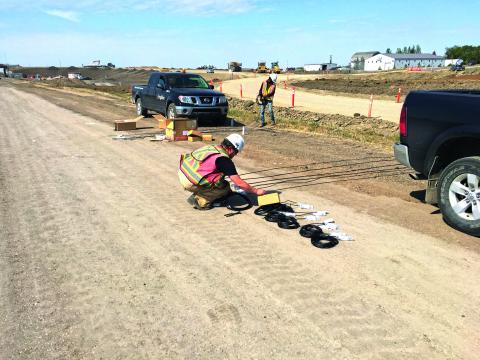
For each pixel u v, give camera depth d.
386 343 2.62
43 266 3.66
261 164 7.71
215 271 3.56
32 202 5.38
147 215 4.93
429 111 4.54
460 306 3.03
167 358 2.49
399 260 3.75
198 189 5.01
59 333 2.73
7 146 9.37
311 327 2.78
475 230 4.20
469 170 4.18
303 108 21.69
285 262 3.72
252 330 2.75
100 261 3.75
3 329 2.77
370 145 9.81
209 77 85.00
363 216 4.89
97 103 22.70
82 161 7.87
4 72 137.12
